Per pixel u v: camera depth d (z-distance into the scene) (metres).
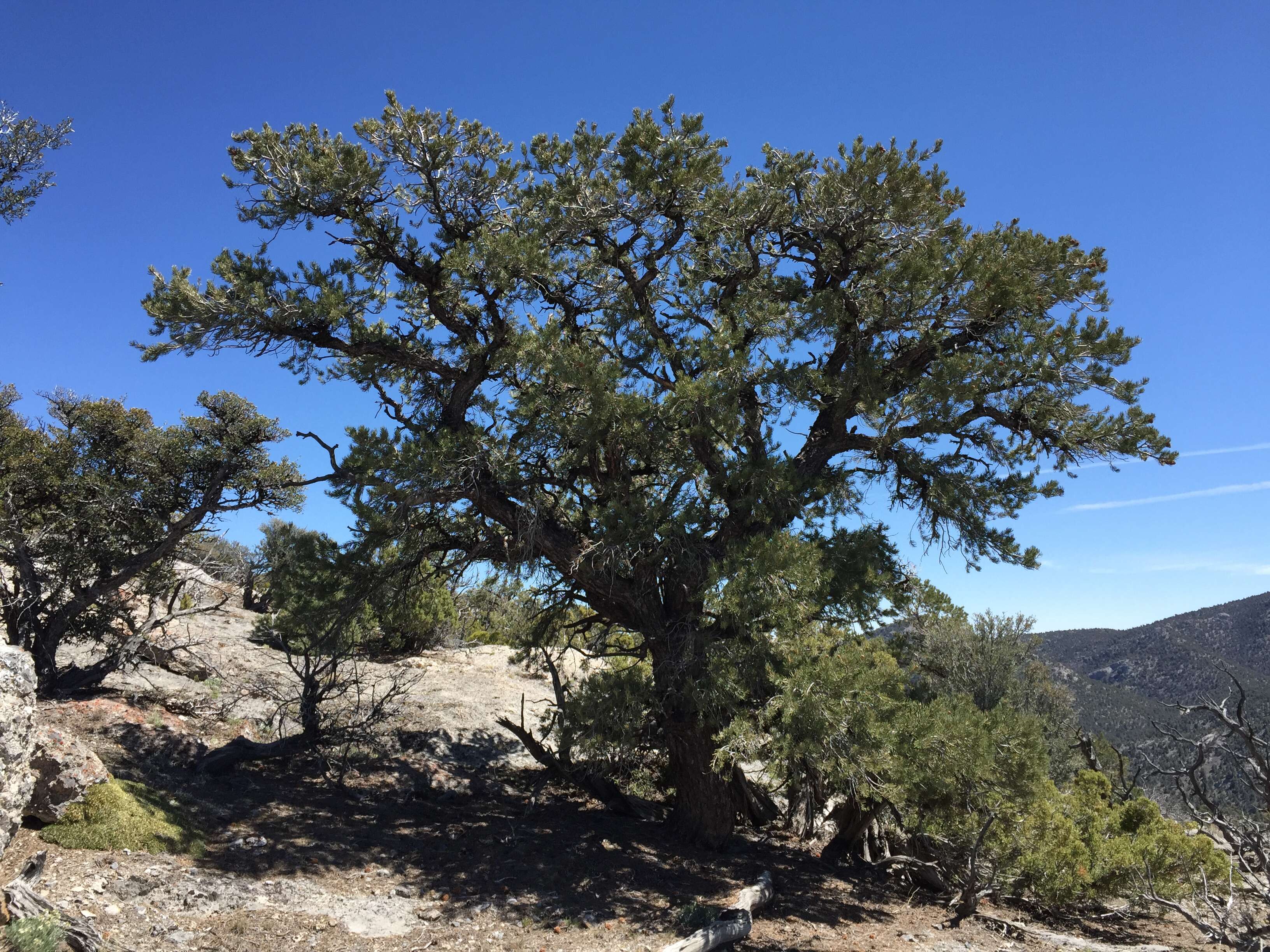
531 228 13.66
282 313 12.06
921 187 12.95
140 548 18.58
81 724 12.97
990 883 12.49
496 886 10.42
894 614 13.52
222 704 17.72
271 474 19.23
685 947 8.76
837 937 10.18
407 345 13.45
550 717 16.58
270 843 10.44
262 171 12.55
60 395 18.67
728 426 12.17
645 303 14.49
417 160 12.99
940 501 13.14
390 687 21.12
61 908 7.12
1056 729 27.16
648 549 12.59
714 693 10.88
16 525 16.83
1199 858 13.38
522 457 13.39
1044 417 12.52
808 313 12.78
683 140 13.28
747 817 16.22
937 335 12.72
